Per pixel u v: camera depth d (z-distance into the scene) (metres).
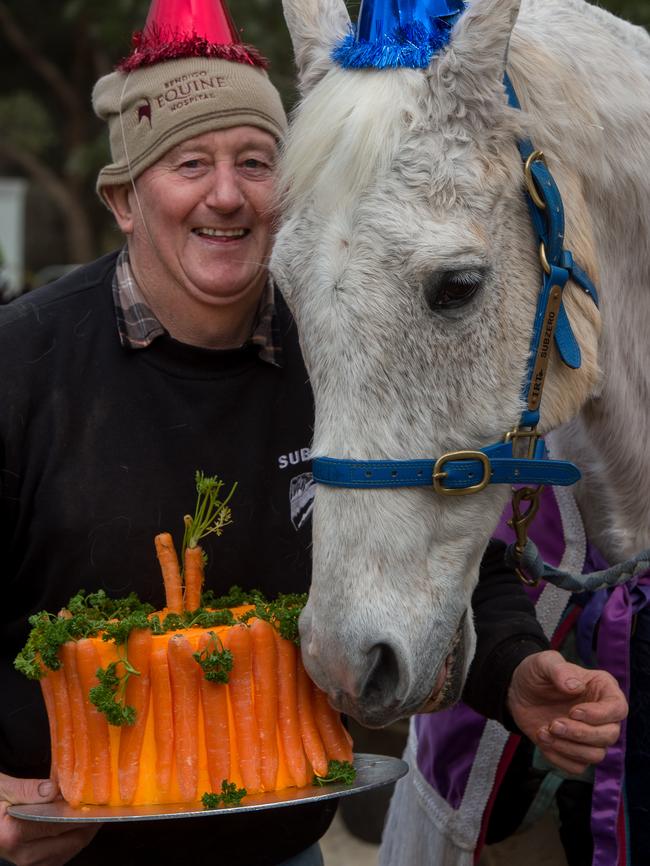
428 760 2.67
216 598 2.35
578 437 2.51
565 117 2.15
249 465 2.37
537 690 2.18
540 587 2.54
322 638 1.94
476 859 2.54
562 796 2.52
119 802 2.00
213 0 2.36
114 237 19.11
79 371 2.33
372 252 1.90
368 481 1.94
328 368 1.94
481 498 2.07
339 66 2.05
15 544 2.31
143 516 2.30
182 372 2.36
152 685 2.02
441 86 1.96
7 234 18.70
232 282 2.30
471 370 1.99
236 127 2.28
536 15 2.35
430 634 1.98
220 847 2.30
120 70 2.36
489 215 1.97
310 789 2.04
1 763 2.32
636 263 2.33
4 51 18.05
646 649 2.38
